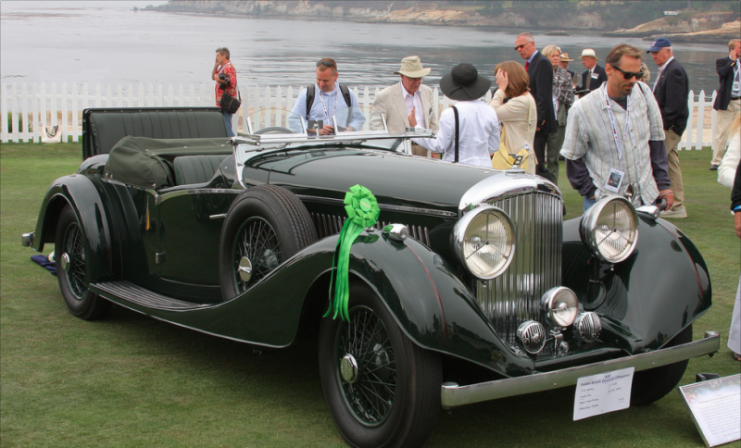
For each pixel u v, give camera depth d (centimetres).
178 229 396
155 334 410
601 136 396
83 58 5512
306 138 397
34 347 383
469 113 439
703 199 830
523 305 296
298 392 329
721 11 13662
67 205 441
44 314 440
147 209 414
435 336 240
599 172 402
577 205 803
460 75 441
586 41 10194
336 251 269
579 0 19338
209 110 553
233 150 381
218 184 386
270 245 331
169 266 406
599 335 298
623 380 273
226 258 349
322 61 502
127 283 427
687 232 659
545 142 815
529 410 316
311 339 308
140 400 317
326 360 288
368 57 6300
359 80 3275
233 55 6356
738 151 345
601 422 305
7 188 852
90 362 362
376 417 272
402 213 311
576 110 404
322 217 340
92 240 414
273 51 7244
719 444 283
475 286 279
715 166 1078
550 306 287
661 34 12700
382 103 569
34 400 315
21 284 500
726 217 728
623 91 390
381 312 256
